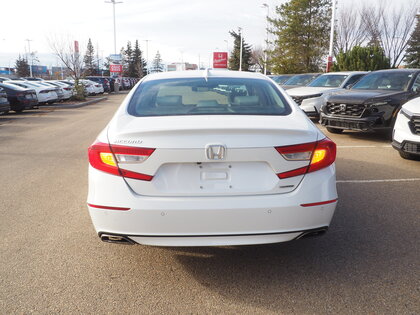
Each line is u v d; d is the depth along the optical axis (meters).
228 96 3.24
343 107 8.29
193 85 3.46
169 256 3.26
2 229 3.81
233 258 3.22
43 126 11.95
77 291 2.73
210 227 2.54
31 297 2.66
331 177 2.70
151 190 2.55
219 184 2.58
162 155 2.52
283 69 34.25
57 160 6.93
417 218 4.03
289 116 2.95
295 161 2.59
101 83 36.69
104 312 2.49
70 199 4.72
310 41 32.81
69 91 22.48
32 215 4.19
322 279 2.87
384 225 3.86
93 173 2.64
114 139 2.59
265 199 2.55
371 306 2.53
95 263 3.14
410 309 2.49
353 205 4.42
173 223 2.53
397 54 27.95
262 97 3.25
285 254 3.28
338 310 2.50
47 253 3.30
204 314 2.47
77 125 12.22
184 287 2.79
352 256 3.22
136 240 2.61
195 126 2.60
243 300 2.62
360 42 30.36
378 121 7.98
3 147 8.23
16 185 5.32
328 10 32.72
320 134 2.75
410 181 5.36
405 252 3.28
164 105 3.09
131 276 2.94
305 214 2.60
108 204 2.56
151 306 2.56
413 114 5.91
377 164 6.35
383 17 27.83
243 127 2.51
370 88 8.98
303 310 2.50
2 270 3.02
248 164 2.58
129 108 3.10
